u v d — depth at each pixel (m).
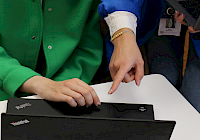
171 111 0.77
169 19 1.25
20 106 0.73
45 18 1.07
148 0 1.16
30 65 1.12
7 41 1.04
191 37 1.18
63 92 0.76
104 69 1.31
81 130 0.58
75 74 1.10
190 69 1.27
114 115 0.71
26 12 1.00
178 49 1.32
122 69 0.79
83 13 1.05
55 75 1.12
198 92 1.23
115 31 0.92
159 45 1.32
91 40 1.18
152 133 0.58
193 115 0.75
